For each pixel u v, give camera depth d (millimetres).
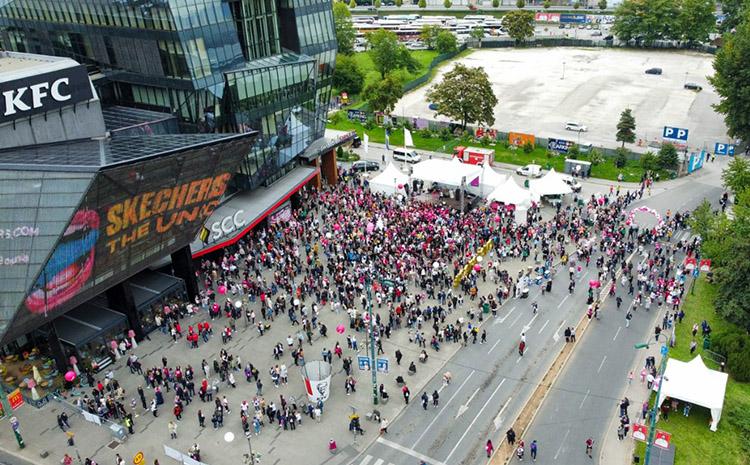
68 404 51562
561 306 63562
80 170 43719
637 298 62375
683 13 179250
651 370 53219
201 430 48469
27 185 44562
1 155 50062
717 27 185375
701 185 93000
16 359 56969
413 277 66938
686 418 48406
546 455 44969
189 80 67750
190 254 63750
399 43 186875
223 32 69562
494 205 83625
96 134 59000
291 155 84375
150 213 53125
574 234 76125
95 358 56250
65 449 46938
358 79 149000
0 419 50281
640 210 77000
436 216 78812
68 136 56688
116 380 53469
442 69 172500
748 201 69500
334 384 53156
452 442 46562
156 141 55719
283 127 80812
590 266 70438
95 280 52719
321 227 79938
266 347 58156
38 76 52969
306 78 82000
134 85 74375
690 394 47094
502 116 130250
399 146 115000
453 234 73438
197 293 65625
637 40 189875
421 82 158250
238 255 72000
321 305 63969
